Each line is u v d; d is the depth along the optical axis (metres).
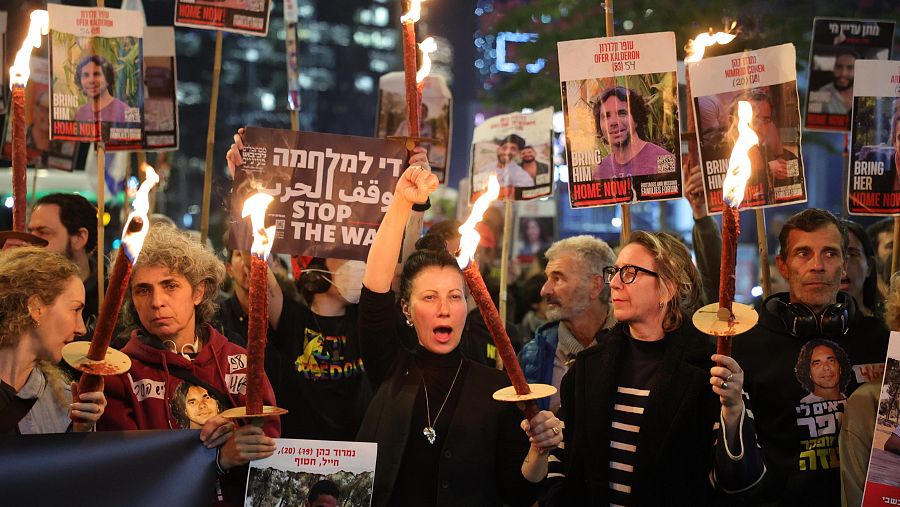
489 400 3.18
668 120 3.64
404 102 4.86
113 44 3.91
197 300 3.23
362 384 3.97
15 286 2.69
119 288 2.23
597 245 4.26
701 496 3.03
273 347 3.96
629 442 3.11
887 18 9.21
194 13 4.36
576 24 10.24
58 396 2.89
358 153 3.46
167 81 4.56
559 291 4.20
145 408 3.05
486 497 3.08
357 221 3.45
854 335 3.35
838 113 4.60
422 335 3.21
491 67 13.11
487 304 2.41
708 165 3.70
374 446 2.88
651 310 3.17
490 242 6.96
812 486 3.19
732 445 2.78
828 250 3.35
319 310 4.00
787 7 9.33
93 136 3.85
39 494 2.57
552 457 3.29
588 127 3.67
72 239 4.56
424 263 3.26
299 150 3.47
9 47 5.87
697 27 9.11
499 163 4.57
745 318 2.38
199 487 2.66
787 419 3.26
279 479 2.85
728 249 2.33
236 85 27.86
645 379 3.17
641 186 3.64
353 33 35.81
